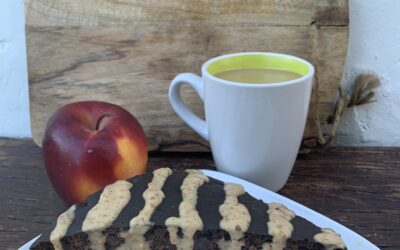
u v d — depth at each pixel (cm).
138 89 38
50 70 38
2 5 39
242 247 27
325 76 37
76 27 37
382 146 41
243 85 31
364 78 38
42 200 34
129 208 28
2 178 37
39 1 37
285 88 31
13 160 39
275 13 36
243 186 32
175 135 39
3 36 40
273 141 33
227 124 32
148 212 27
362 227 31
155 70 38
